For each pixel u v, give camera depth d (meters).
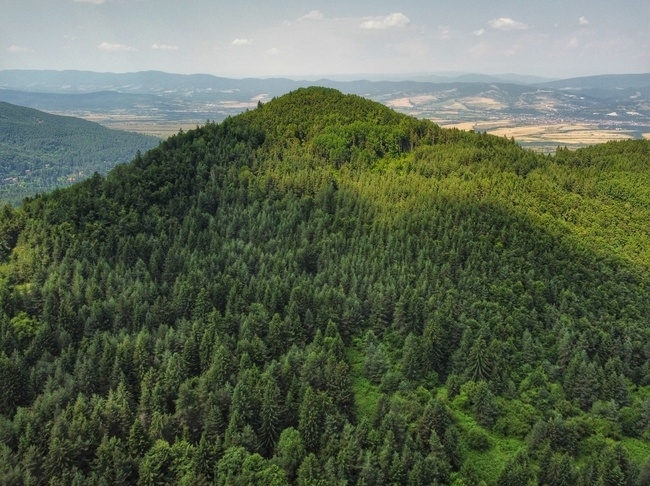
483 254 130.50
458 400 101.56
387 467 80.62
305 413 86.06
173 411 91.19
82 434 81.75
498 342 107.50
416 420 92.38
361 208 149.62
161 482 77.00
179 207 152.38
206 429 85.12
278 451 82.38
